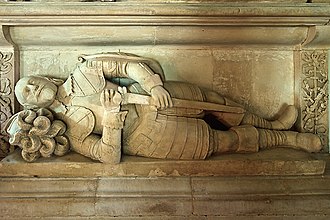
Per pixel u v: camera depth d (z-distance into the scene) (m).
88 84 2.13
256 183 2.09
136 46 2.35
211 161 2.12
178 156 2.14
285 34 2.31
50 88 2.11
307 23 2.20
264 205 2.01
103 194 2.04
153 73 2.12
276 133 2.33
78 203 2.00
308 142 2.32
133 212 1.99
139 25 2.18
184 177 2.12
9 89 2.32
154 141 2.10
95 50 2.38
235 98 2.44
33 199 2.02
